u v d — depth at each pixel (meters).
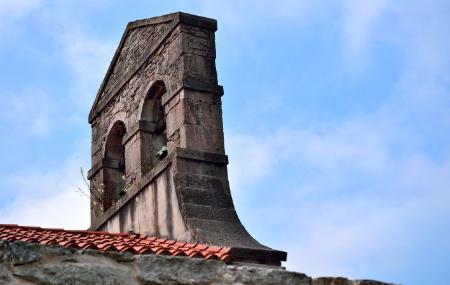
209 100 14.58
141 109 15.59
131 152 15.54
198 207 13.37
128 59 16.75
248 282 6.19
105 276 5.87
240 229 13.28
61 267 5.77
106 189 16.36
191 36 14.95
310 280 6.39
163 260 6.07
